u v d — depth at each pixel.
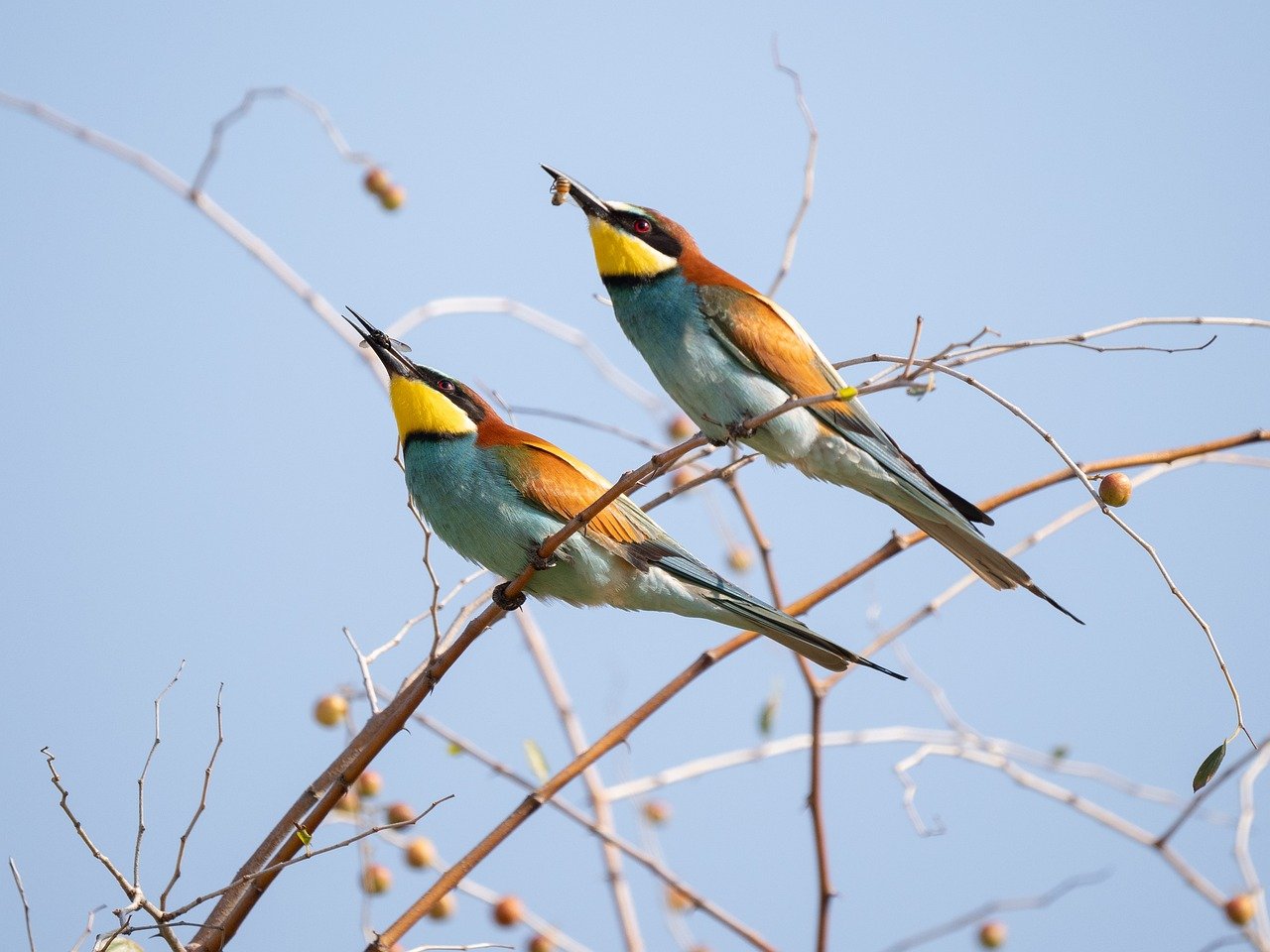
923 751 11.14
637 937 10.81
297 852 8.55
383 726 8.38
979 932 11.80
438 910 10.84
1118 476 9.67
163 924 7.55
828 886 10.11
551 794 9.02
